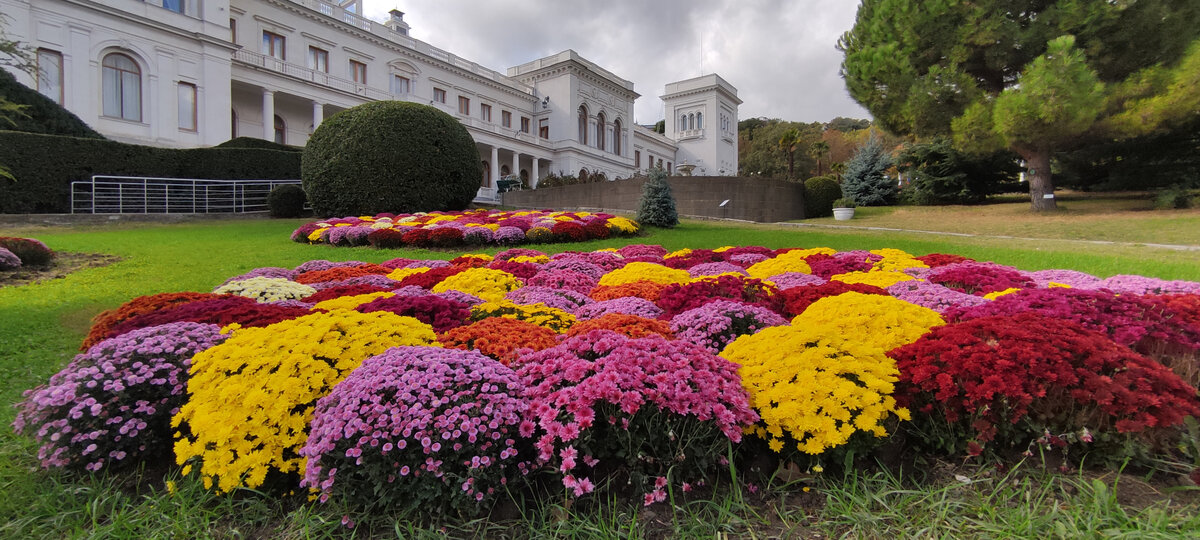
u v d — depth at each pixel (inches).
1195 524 70.2
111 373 91.7
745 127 2960.1
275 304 151.6
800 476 86.8
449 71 1407.5
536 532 74.4
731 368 94.7
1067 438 83.7
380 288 211.3
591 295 214.4
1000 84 711.7
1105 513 72.9
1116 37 595.2
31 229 504.7
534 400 85.7
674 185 842.2
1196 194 625.3
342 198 613.0
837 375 90.0
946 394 86.7
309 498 80.3
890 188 961.5
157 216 605.3
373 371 85.4
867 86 709.3
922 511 77.2
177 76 861.2
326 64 1157.1
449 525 76.7
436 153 635.5
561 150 1606.8
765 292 173.0
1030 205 725.3
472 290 213.8
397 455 76.8
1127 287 187.9
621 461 85.5
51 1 739.4
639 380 83.8
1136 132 586.9
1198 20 590.6
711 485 85.7
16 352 165.2
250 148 791.7
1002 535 70.6
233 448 81.4
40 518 79.7
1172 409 79.5
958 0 619.8
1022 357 86.2
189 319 130.5
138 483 88.8
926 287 182.1
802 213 906.7
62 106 723.4
